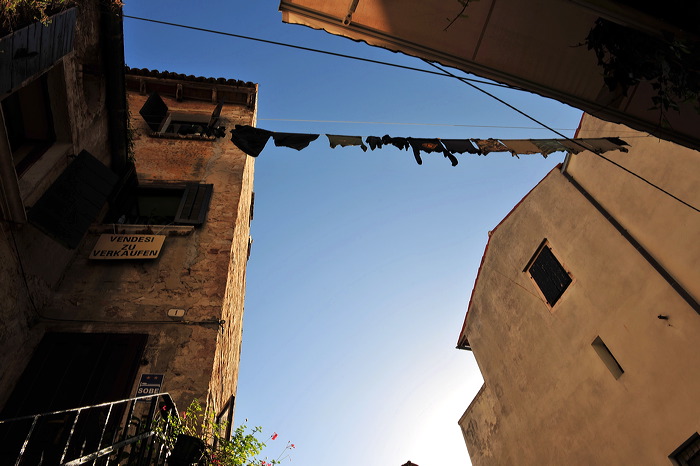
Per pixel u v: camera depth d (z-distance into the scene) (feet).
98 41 24.64
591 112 16.74
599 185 34.73
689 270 26.25
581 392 31.12
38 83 21.38
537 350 36.83
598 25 14.23
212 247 27.99
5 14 15.76
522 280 40.50
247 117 43.19
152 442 14.07
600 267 32.27
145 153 35.91
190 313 23.97
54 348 21.44
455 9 14.28
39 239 22.52
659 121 16.37
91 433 18.31
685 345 24.82
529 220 41.27
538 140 18.42
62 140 22.88
